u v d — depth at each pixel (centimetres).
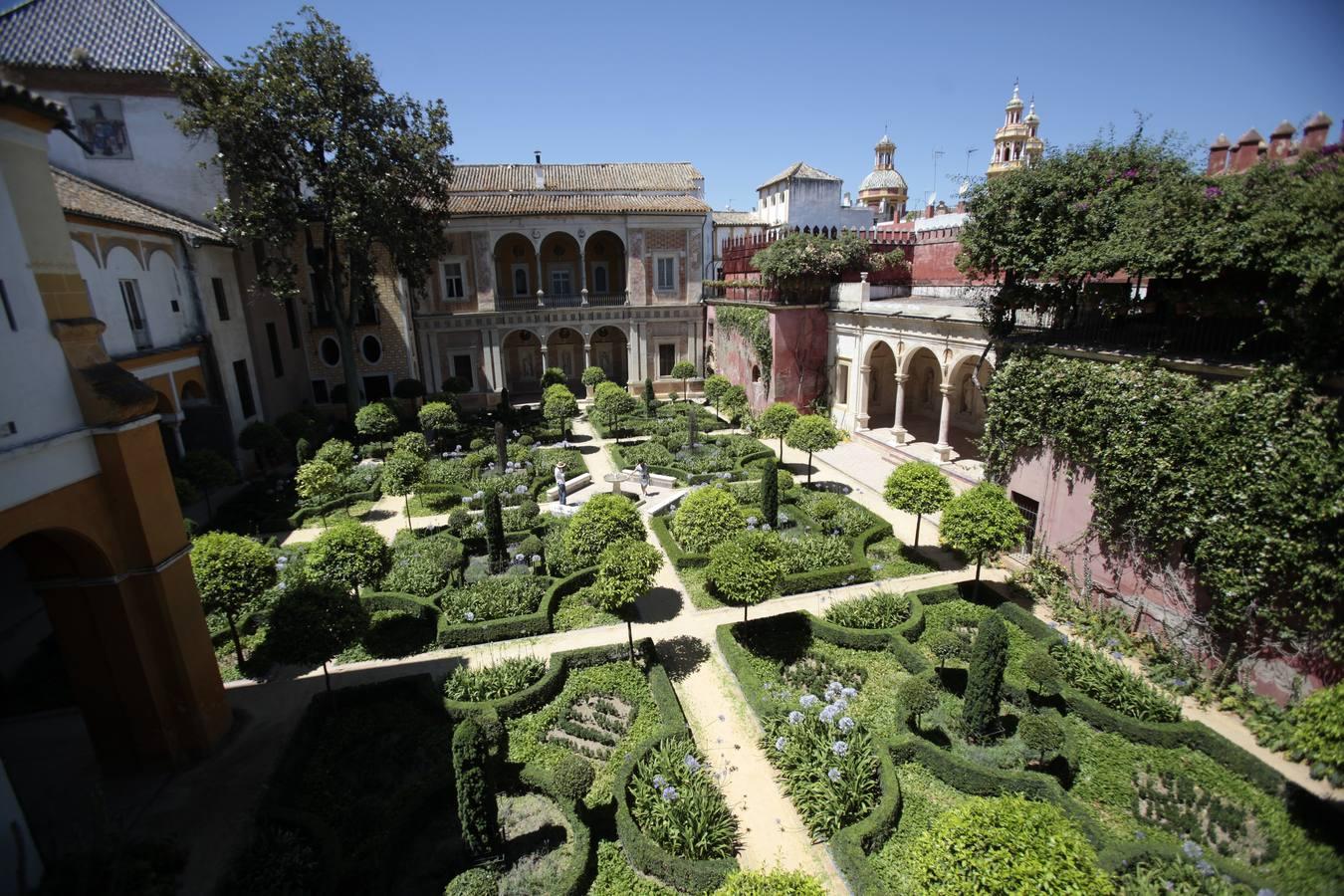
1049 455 1405
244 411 2428
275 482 2259
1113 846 771
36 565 867
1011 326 1548
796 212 3519
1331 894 713
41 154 820
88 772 980
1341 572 904
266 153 2242
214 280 2294
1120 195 1214
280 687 1182
